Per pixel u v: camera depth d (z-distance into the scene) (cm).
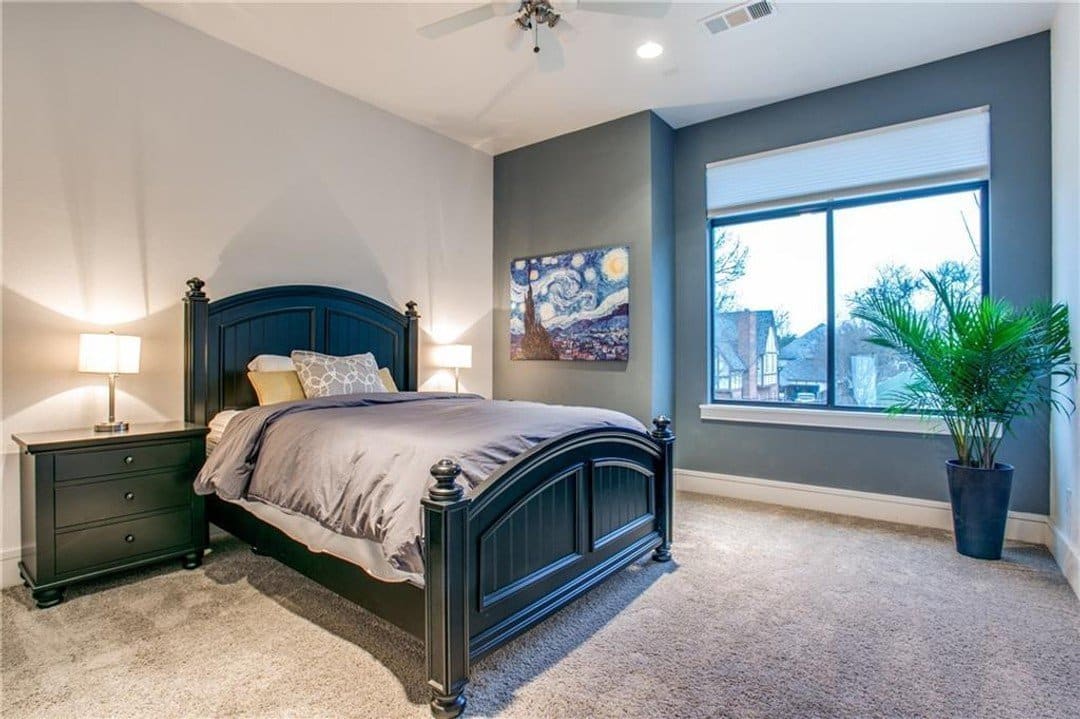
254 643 206
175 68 314
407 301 441
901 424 357
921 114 351
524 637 211
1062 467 283
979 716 165
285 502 225
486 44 330
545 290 474
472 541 178
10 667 190
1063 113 285
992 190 329
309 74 370
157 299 308
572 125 446
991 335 272
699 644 206
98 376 287
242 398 337
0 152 257
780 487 402
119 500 256
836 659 196
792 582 261
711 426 433
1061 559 276
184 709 167
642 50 334
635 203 423
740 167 420
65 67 276
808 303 401
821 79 370
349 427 228
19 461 259
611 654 199
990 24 307
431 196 460
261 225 353
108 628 217
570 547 226
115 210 293
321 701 171
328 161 388
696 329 440
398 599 184
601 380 443
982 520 288
